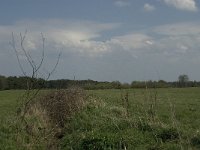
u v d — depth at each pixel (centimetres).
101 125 1719
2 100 3547
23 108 1691
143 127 1633
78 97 2161
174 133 1496
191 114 2316
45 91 2242
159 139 1472
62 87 2311
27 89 1452
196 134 1475
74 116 1920
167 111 2370
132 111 2022
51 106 2008
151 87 2052
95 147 1379
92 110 2030
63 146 1495
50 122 1867
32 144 1426
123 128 1652
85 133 1538
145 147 1386
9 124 1598
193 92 4628
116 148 1370
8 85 6494
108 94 3353
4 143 1387
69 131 1748
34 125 1622
